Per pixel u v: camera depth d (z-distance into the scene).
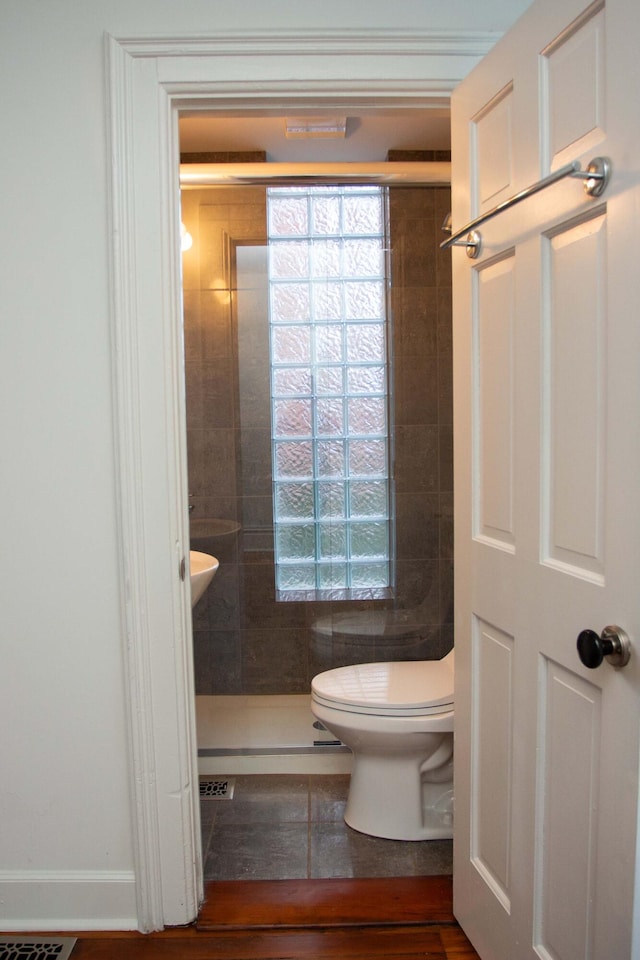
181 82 1.57
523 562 1.32
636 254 0.97
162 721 1.68
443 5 1.55
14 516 1.65
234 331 2.58
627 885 1.01
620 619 1.02
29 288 1.61
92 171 1.58
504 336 1.38
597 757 1.10
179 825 1.70
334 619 2.66
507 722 1.42
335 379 2.61
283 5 1.55
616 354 1.02
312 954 1.63
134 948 1.66
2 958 1.62
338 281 2.58
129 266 1.58
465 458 1.58
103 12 1.55
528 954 1.33
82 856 1.72
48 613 1.67
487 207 1.44
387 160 2.65
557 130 1.17
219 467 2.62
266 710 2.60
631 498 0.99
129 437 1.60
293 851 2.04
